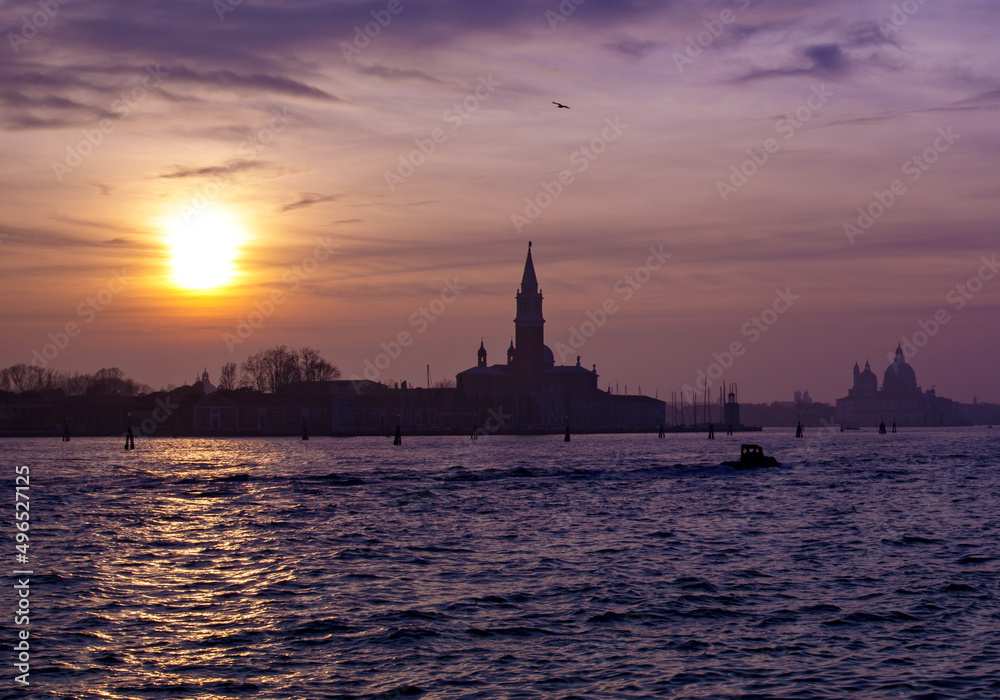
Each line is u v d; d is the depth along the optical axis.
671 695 28.95
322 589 43.19
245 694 29.36
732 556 51.94
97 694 29.44
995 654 32.75
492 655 32.91
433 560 50.94
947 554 52.38
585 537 59.47
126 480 104.25
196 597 41.59
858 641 34.41
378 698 28.91
